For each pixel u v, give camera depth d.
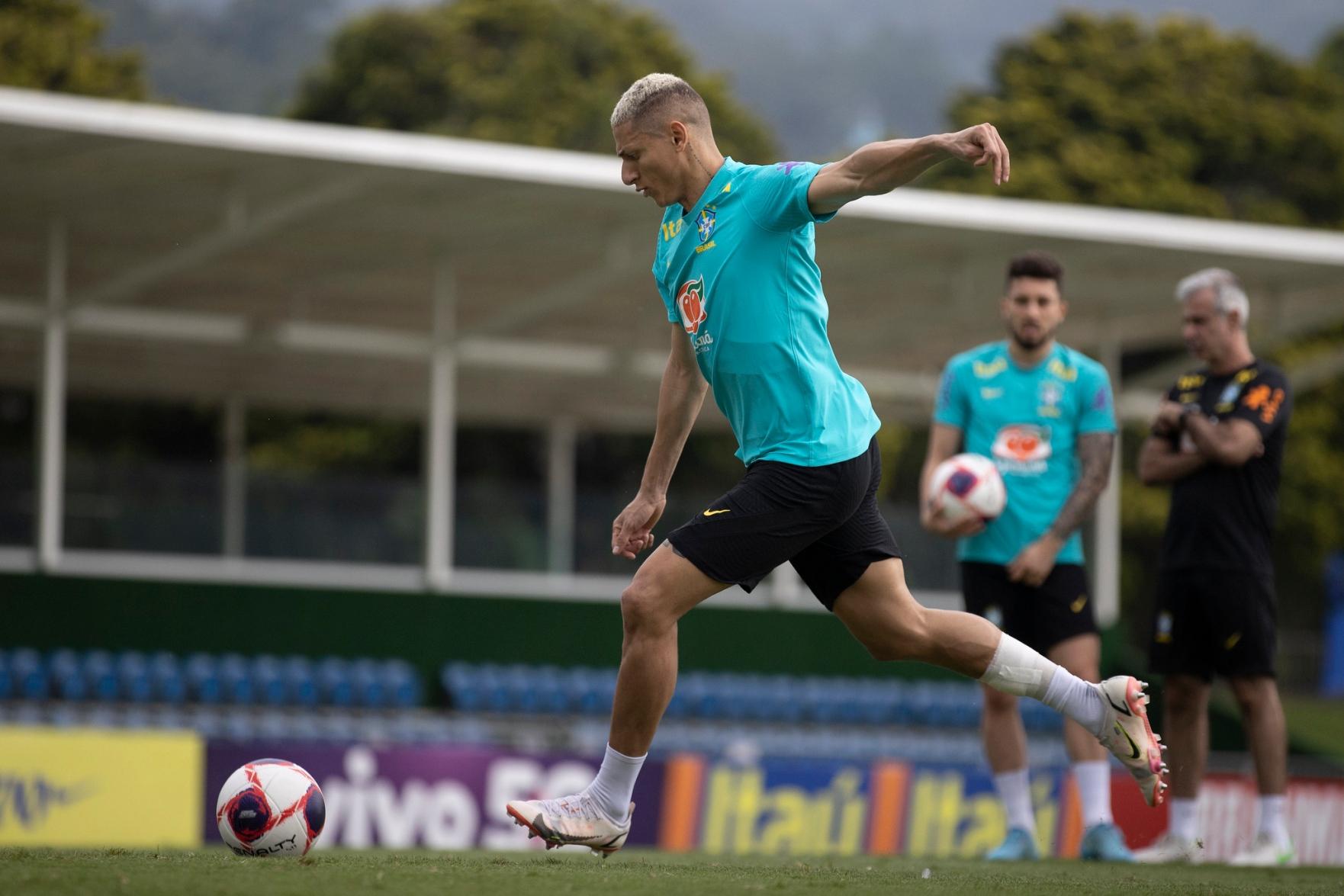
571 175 56.78
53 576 62.38
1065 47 141.00
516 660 69.75
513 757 48.50
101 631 62.91
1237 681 26.81
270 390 87.19
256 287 71.31
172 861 16.25
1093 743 26.97
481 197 59.41
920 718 75.75
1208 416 27.06
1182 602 26.95
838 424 16.45
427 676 68.19
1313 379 81.00
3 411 107.75
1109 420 27.73
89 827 40.88
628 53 135.62
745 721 72.88
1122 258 67.69
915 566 79.75
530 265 70.56
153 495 70.88
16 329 68.75
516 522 78.31
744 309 16.30
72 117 50.25
